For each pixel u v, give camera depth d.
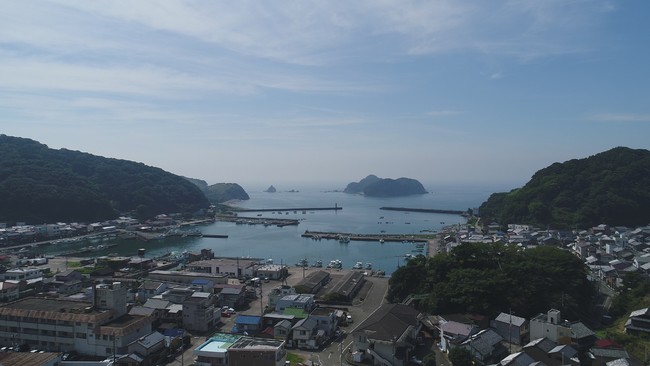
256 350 45.47
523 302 64.00
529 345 50.66
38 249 146.25
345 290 82.00
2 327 55.91
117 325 54.09
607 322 66.31
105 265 110.69
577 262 74.25
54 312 55.06
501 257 76.88
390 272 112.69
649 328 56.12
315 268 114.00
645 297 68.19
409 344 52.25
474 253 76.44
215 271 103.50
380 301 79.75
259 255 139.25
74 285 85.56
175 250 147.88
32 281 86.00
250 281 93.94
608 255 106.81
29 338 55.16
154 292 78.12
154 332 55.59
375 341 51.19
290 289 77.69
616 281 86.69
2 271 99.00
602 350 48.09
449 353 51.75
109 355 52.62
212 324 65.25
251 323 61.31
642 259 97.00
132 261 112.06
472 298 63.56
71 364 46.50
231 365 45.72
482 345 50.91
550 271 70.62
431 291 71.25
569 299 66.44
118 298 58.16
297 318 61.97
